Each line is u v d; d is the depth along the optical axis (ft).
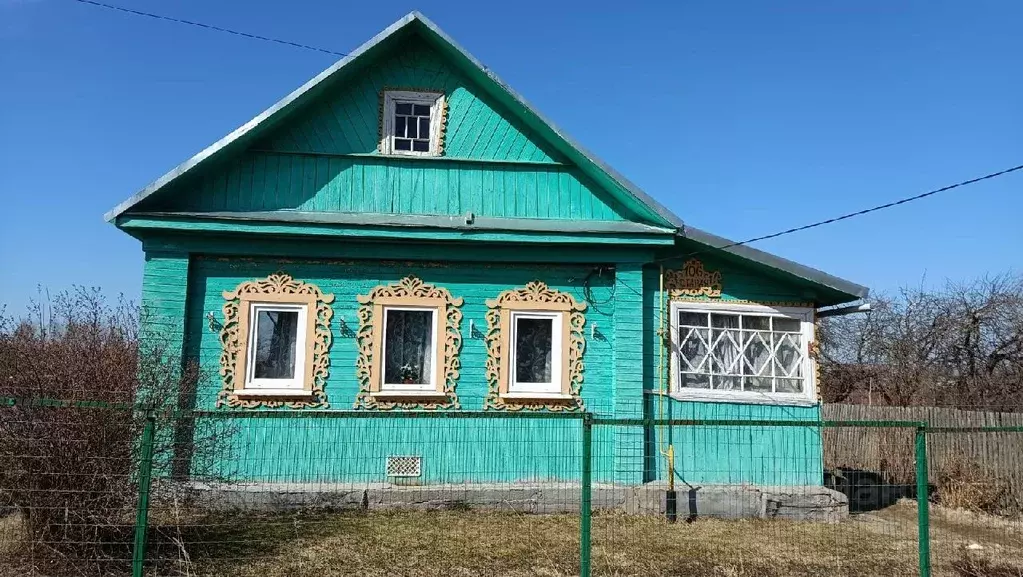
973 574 25.05
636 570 23.93
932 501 40.27
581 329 35.47
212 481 28.35
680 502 33.12
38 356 22.52
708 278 36.29
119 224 31.76
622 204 36.24
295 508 30.68
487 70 35.12
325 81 34.12
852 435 49.49
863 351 89.86
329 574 22.31
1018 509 37.70
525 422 34.63
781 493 33.96
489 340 34.96
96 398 22.08
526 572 23.24
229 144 32.81
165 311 32.48
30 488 21.24
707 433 35.32
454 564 23.76
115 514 21.77
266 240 33.63
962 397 71.20
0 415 21.31
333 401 33.68
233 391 33.09
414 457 33.76
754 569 24.54
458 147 36.19
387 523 29.09
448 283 35.04
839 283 35.65
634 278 35.27
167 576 21.59
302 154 34.94
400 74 36.37
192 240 33.19
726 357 36.17
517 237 33.94
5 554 21.53
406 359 34.71
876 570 24.95
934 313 82.23
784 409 35.99
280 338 34.19
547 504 32.76
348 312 34.27
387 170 35.58
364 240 33.83
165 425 21.86
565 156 36.58
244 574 22.04
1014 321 74.43
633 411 34.47
